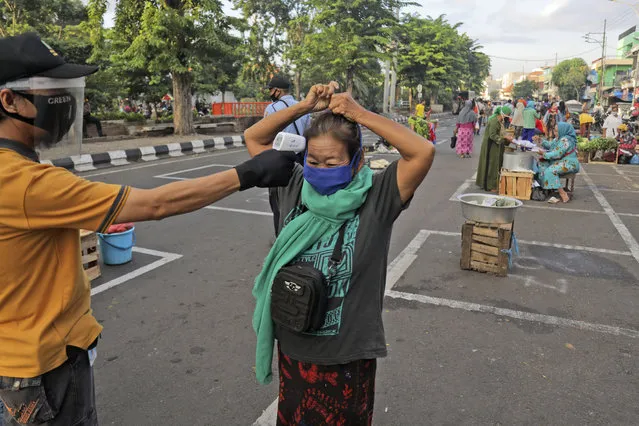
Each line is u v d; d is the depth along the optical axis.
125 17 15.48
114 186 1.40
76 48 17.56
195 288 4.57
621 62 62.03
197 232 6.35
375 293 1.74
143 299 4.32
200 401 2.94
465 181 10.18
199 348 3.53
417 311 4.12
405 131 1.60
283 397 1.87
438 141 19.84
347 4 22.98
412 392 3.02
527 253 5.58
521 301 4.31
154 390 3.04
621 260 5.34
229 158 13.46
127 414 2.81
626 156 13.20
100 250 5.15
